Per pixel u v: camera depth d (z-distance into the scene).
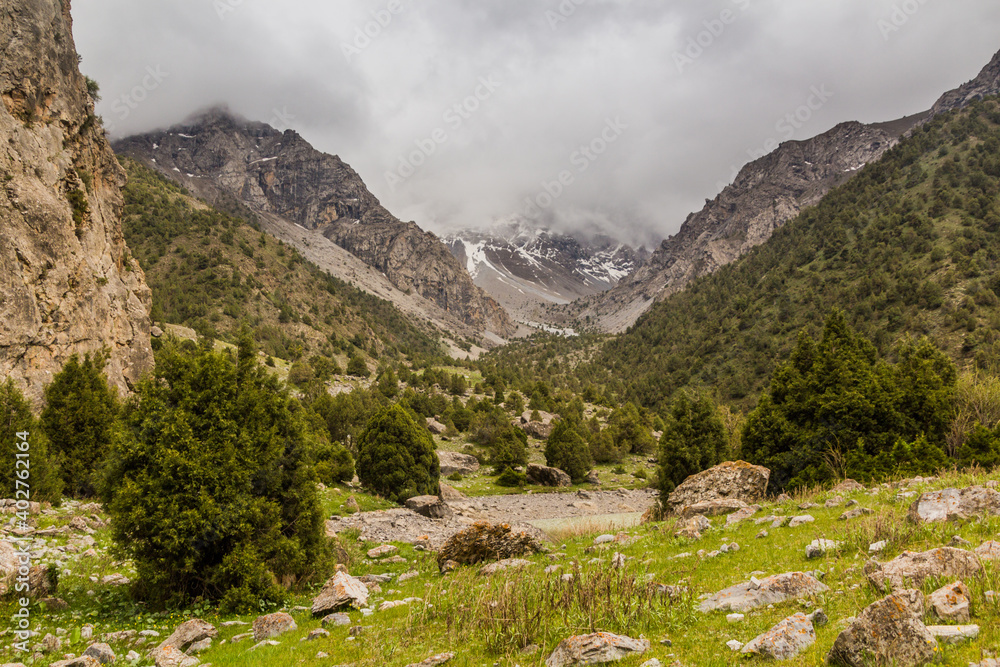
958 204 161.50
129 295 44.88
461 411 90.88
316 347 170.38
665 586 9.07
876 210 192.75
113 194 46.97
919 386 25.91
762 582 8.52
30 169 33.53
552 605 8.95
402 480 39.53
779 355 147.62
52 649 9.56
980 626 5.84
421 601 11.44
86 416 24.19
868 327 128.50
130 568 14.98
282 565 14.16
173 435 13.42
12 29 34.78
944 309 120.38
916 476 19.80
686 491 23.38
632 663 6.64
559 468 65.38
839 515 13.53
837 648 5.69
